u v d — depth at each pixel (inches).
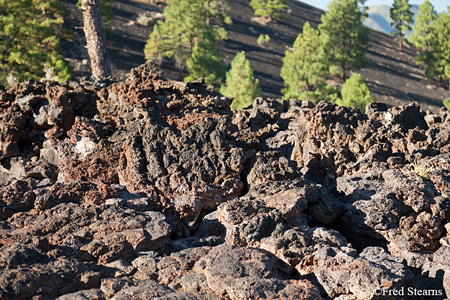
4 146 470.6
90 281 274.4
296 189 358.3
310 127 486.9
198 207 374.9
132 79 528.4
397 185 366.0
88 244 301.6
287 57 2201.0
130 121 490.9
